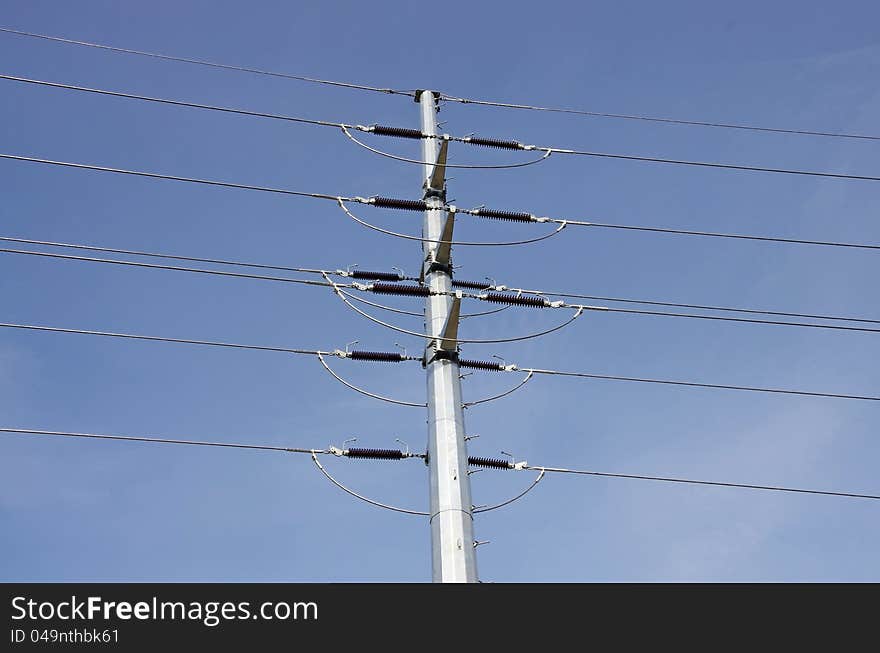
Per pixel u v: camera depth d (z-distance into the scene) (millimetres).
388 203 21156
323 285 20094
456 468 16922
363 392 18688
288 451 18172
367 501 17609
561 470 18641
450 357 18516
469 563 15859
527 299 20234
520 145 23828
